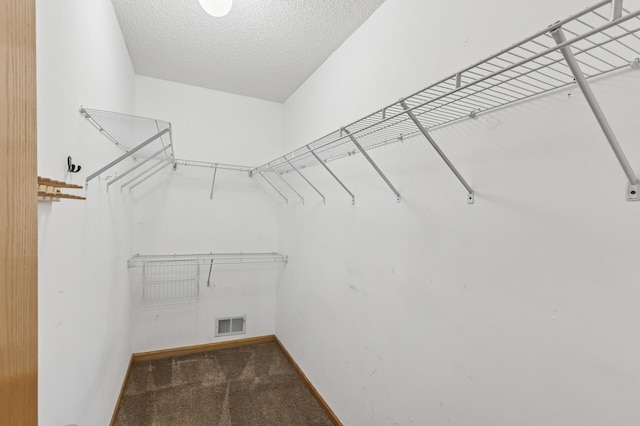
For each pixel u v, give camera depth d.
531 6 0.91
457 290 1.14
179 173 2.85
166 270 2.80
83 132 1.23
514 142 0.95
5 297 0.37
